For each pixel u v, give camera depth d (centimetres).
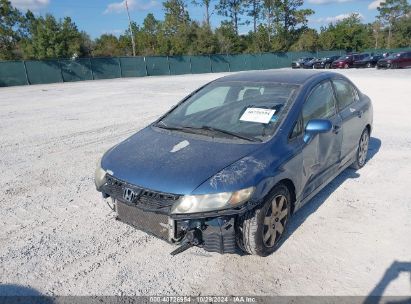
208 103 415
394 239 346
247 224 299
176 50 4788
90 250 341
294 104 361
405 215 392
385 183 480
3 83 2981
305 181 360
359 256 320
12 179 539
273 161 309
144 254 333
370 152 618
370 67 3600
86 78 3472
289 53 5269
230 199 272
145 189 289
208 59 4406
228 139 337
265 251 316
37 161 629
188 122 387
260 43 5856
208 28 4988
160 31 6091
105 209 430
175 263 318
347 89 488
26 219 407
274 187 310
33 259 327
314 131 347
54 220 403
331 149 411
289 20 6675
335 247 335
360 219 386
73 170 577
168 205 278
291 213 350
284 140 332
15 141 785
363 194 447
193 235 281
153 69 3938
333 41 6144
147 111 1161
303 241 346
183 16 6700
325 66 3875
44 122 1010
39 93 2033
